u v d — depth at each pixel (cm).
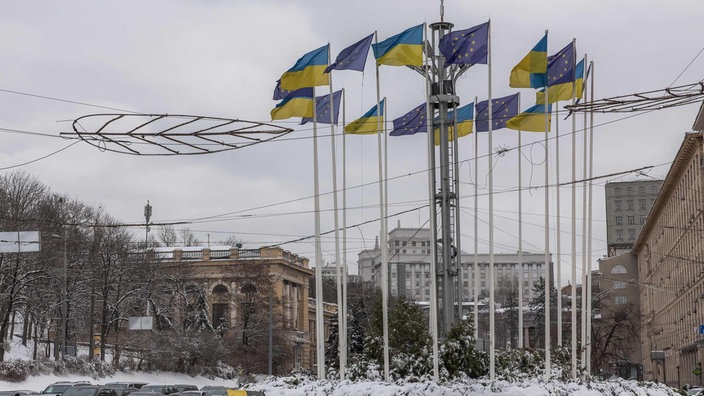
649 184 18225
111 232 8494
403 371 3941
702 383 8650
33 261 6962
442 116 3978
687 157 9369
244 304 9981
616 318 11194
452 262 3997
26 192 7069
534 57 3750
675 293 10806
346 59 3684
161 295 9456
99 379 7356
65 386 4525
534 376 3944
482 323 13938
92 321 7956
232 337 10106
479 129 4247
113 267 8319
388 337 3988
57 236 6662
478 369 3922
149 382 8281
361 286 11300
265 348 9900
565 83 3959
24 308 8381
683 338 10131
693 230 9125
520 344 4106
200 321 10188
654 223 13162
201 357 9181
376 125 4044
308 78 3853
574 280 3897
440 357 3884
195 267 10906
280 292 11519
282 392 3772
